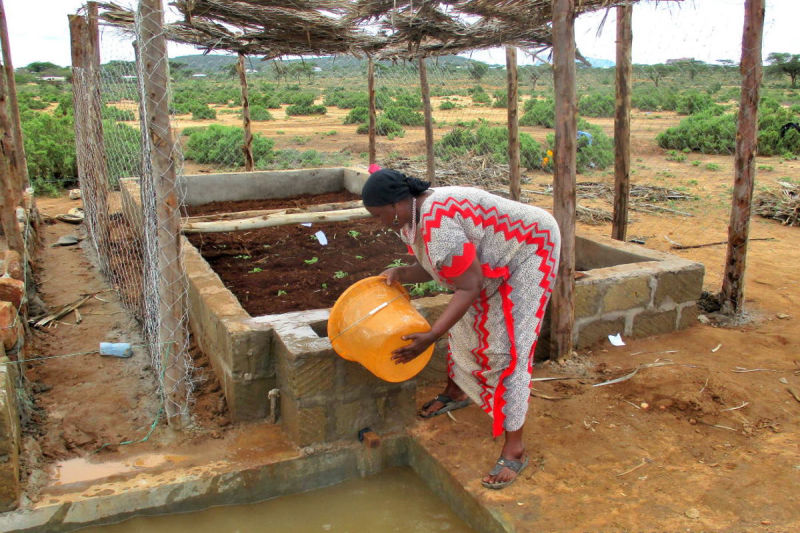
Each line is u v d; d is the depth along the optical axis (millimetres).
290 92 36344
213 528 3432
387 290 3457
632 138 20734
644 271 5164
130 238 7582
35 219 8680
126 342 5441
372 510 3605
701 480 3428
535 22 6273
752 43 5422
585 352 4973
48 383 4656
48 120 15094
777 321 5898
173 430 3959
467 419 4098
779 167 15852
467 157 15859
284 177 10164
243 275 6176
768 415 4098
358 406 3846
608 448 3758
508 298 3285
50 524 3244
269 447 3816
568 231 4496
